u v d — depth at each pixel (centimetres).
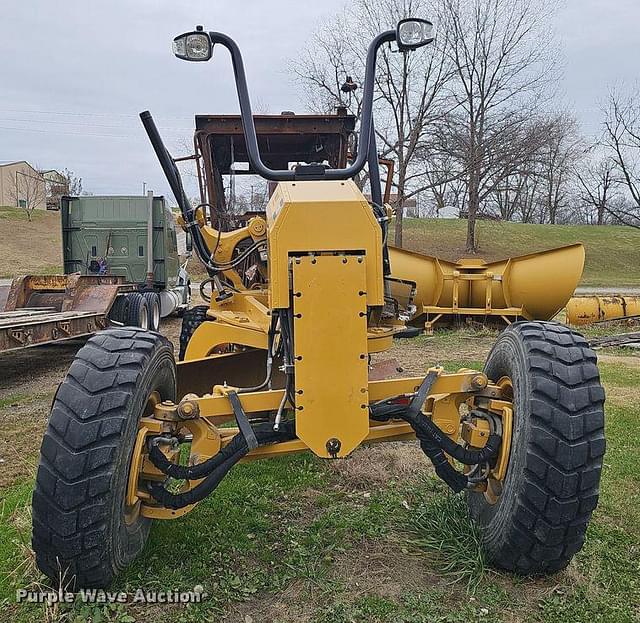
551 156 3591
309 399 278
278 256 280
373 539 342
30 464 474
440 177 2722
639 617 275
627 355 970
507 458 297
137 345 287
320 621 272
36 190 6169
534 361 294
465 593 292
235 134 585
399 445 498
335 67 2555
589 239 4353
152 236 1330
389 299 365
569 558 293
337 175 324
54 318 803
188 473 284
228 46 330
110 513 262
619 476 436
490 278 1105
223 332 457
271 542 341
